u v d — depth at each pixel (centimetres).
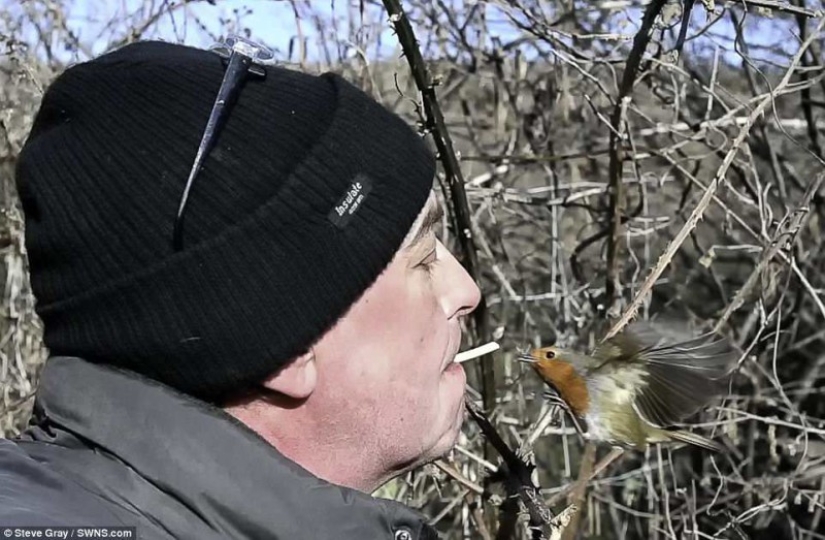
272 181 151
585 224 522
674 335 268
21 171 155
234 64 153
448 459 358
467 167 588
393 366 161
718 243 563
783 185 517
